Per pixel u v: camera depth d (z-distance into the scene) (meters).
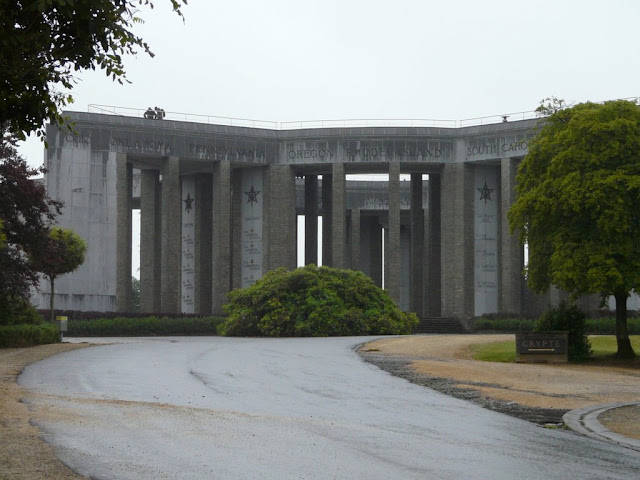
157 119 75.56
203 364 29.58
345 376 26.06
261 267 79.19
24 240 41.34
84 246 52.94
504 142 73.81
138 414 16.05
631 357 37.00
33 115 12.59
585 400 21.33
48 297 70.38
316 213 84.06
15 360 30.70
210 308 82.69
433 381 25.22
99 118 73.12
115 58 12.71
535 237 38.22
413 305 81.44
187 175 84.62
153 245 80.69
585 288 35.47
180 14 12.53
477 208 76.75
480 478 10.87
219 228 76.88
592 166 35.56
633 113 36.00
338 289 60.97
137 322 66.88
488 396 21.72
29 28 11.88
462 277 75.31
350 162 77.12
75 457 11.62
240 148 77.69
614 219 34.03
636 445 14.25
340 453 12.48
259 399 19.75
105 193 73.06
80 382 22.80
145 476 10.56
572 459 12.55
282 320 58.22
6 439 12.85
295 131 78.56
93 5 11.67
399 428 15.49
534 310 76.12
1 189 40.38
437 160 76.44
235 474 10.81
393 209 76.12
